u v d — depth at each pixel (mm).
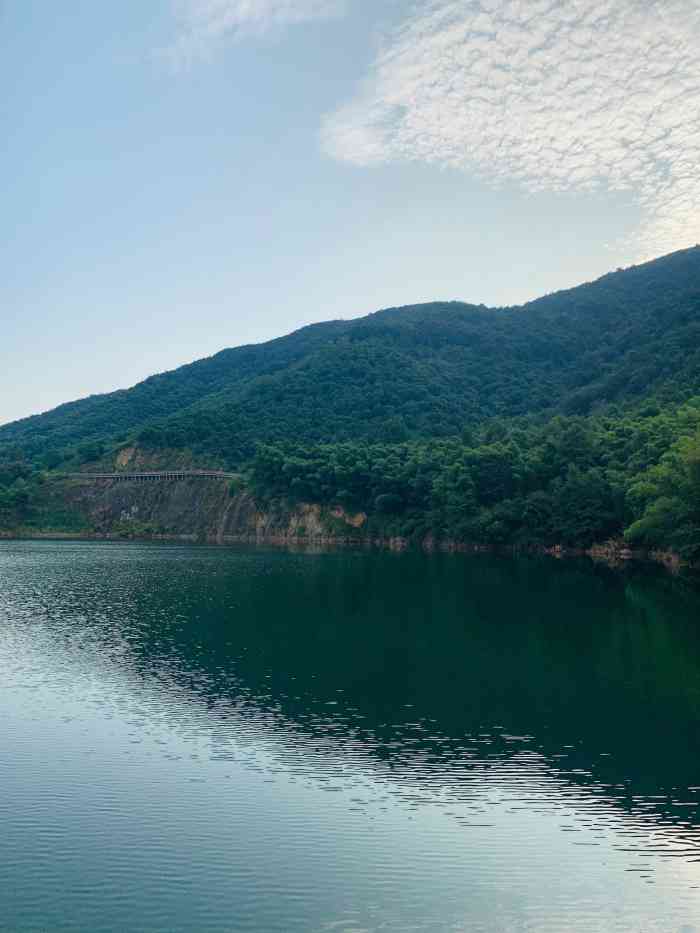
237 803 31203
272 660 55219
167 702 45031
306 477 198250
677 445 109062
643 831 28859
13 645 60625
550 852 27297
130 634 64750
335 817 29984
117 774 34250
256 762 35656
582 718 41750
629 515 125625
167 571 116312
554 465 147500
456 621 69688
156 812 30422
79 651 58344
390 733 39562
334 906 23906
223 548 172750
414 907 23875
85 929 22625
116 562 133500
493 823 29484
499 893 24688
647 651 57188
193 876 25578
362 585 96500
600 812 30406
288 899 24250
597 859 26766
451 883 25250
